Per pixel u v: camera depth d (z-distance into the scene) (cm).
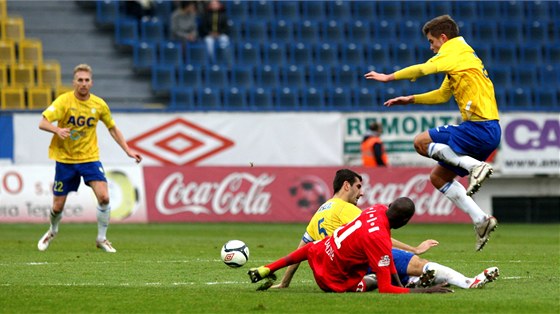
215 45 11319
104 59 11088
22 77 10106
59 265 4647
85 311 3005
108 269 4459
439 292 3322
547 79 11850
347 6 12225
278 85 11138
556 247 6188
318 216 3606
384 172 9250
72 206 8619
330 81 11300
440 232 8000
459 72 3909
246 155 9331
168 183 8894
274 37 11750
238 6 11956
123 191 8781
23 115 8888
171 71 10862
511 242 6781
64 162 5494
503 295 3300
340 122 9512
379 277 3312
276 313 2927
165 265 4672
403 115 9594
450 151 3978
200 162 9219
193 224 8744
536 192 9950
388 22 12169
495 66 11931
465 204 4050
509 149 9700
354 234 3338
